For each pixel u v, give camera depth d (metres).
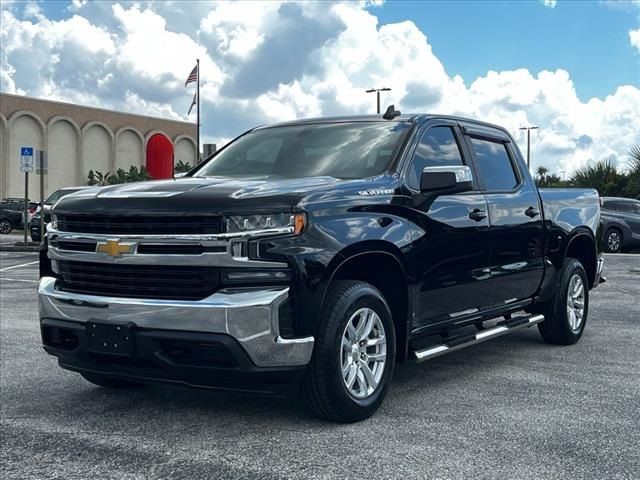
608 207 21.05
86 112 59.12
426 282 4.91
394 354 4.65
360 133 5.32
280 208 3.98
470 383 5.42
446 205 5.16
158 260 4.03
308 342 4.00
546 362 6.19
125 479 3.51
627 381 5.48
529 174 6.58
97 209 4.26
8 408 4.80
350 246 4.21
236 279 3.92
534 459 3.74
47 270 4.68
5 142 53.22
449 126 5.69
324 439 4.06
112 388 5.28
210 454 3.84
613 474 3.54
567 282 6.82
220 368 3.93
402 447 3.92
